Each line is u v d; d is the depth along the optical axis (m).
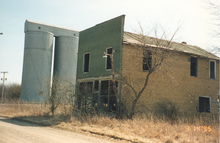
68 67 41.09
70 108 18.03
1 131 10.17
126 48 17.77
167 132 10.49
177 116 16.16
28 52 39.53
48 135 9.62
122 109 16.75
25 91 38.75
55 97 19.22
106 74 18.73
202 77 21.73
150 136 9.88
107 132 10.74
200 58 21.97
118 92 17.06
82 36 22.70
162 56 16.73
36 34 39.56
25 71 39.44
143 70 18.23
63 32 43.81
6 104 28.55
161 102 18.36
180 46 22.78
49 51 40.50
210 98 21.97
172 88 19.45
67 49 41.50
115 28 18.52
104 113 17.73
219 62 23.36
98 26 20.62
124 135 10.06
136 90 17.69
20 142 7.70
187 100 20.27
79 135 10.15
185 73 20.52
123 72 17.27
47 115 18.22
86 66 21.72
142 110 17.61
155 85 18.58
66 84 19.64
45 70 39.62
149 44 17.53
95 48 20.59
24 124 13.88
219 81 22.92
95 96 19.61
